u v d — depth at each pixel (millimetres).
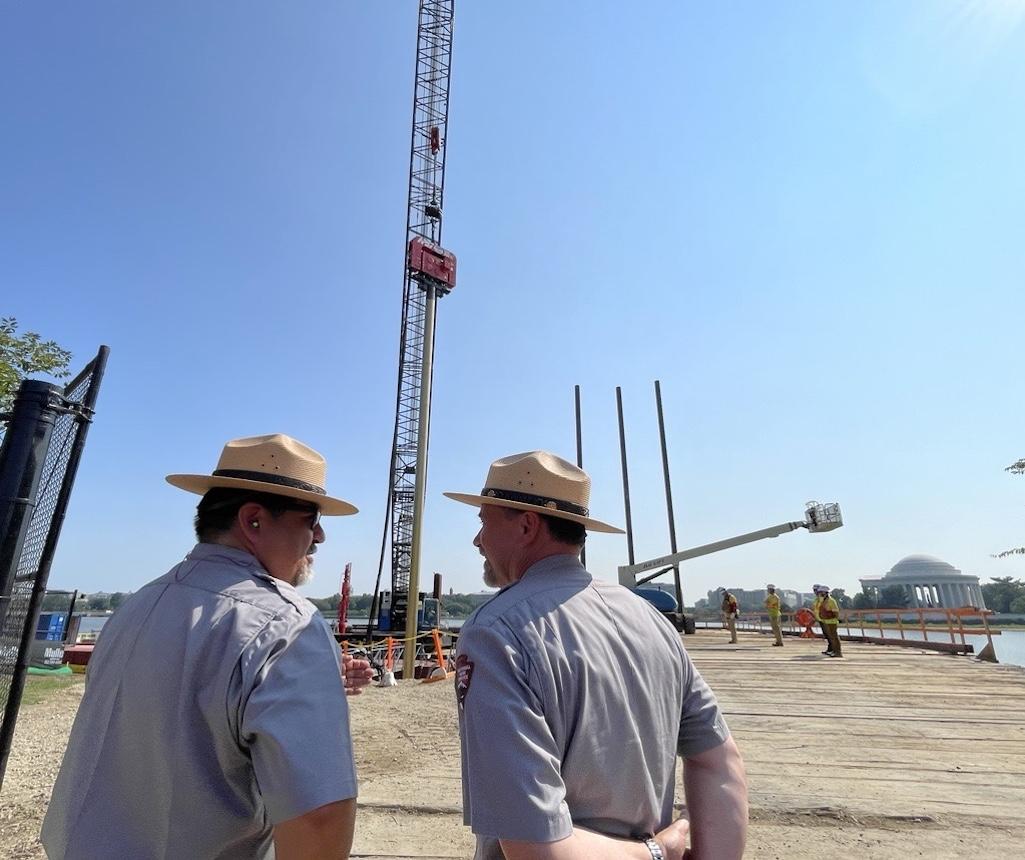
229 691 1367
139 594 1618
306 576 1901
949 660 13727
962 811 4473
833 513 22016
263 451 1808
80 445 3127
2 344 11680
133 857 1312
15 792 4684
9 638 2984
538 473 1801
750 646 18375
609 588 1727
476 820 1294
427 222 30641
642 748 1469
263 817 1438
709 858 1483
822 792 4887
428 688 10398
